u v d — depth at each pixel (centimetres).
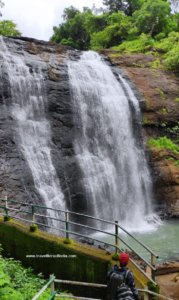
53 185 2073
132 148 2653
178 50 3212
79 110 2433
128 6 5194
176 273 1241
